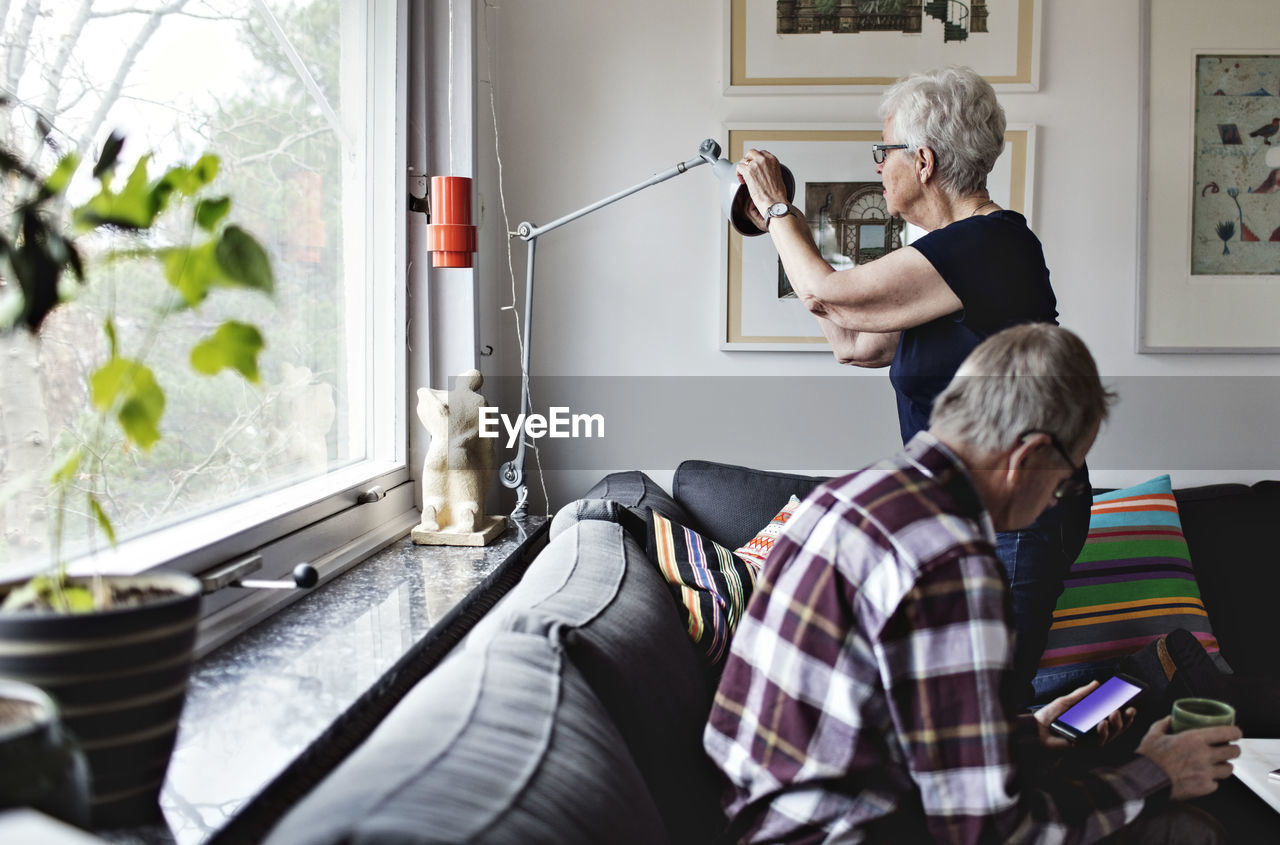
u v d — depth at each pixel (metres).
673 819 1.17
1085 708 1.43
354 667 1.21
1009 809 0.99
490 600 1.65
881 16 2.57
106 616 0.74
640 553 1.75
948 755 0.99
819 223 2.63
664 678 1.29
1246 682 1.71
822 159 2.62
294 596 1.51
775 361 2.69
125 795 0.78
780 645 1.08
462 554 1.88
